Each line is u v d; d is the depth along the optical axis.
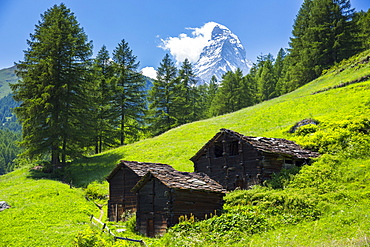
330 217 18.75
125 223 25.92
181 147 52.09
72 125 52.00
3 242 19.94
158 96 84.38
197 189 22.58
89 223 25.06
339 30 81.88
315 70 81.69
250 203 24.06
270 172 28.84
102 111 69.94
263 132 47.88
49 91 49.53
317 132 36.25
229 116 67.94
